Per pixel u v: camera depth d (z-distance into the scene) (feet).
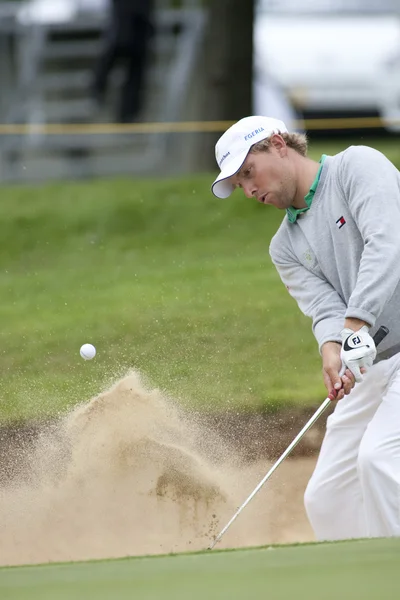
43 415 72.38
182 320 89.56
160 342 84.94
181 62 158.20
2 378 79.66
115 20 146.82
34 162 152.97
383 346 52.60
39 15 172.76
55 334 87.66
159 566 38.83
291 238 54.60
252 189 52.95
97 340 85.81
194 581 36.14
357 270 52.19
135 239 116.26
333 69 165.78
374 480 50.83
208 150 142.82
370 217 50.14
